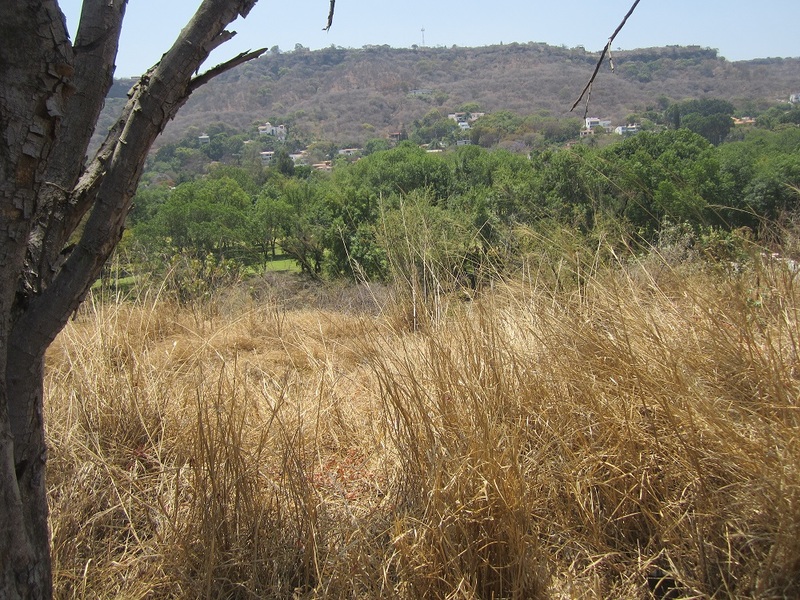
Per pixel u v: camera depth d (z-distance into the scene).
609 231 3.42
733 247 3.28
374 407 3.28
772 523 1.99
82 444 2.91
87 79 1.74
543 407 2.66
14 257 1.47
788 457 2.07
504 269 3.45
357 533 2.26
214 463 2.41
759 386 2.49
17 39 1.35
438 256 3.31
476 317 3.16
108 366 3.60
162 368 3.79
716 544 2.09
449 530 2.12
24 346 1.61
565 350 2.84
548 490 2.40
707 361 2.71
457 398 2.62
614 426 2.44
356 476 2.81
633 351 2.72
